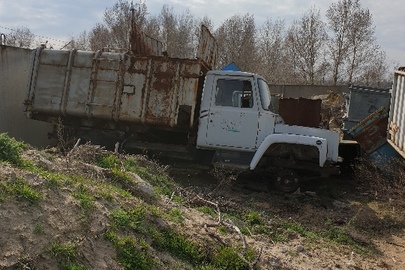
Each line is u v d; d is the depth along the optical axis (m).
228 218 6.53
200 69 8.96
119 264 4.00
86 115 9.38
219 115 8.74
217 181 9.22
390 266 6.05
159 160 9.67
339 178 11.31
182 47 38.41
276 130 8.83
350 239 6.96
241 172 8.91
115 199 4.98
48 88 9.52
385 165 10.23
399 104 9.67
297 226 7.00
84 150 7.27
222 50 38.03
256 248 5.53
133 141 9.65
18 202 3.92
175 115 8.98
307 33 38.75
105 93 9.27
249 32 38.50
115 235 4.27
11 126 10.39
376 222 7.89
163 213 5.44
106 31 33.19
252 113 8.65
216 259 4.84
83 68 9.37
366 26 36.53
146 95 9.09
